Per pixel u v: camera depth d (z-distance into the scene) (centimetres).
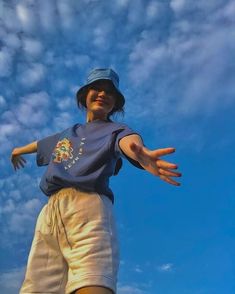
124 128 123
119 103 142
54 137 142
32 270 119
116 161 128
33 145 149
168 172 95
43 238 121
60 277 118
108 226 117
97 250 112
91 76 140
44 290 117
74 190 121
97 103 137
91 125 134
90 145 127
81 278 108
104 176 122
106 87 138
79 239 114
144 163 100
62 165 127
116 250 116
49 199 126
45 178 128
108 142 122
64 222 118
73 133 135
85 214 117
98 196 120
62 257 119
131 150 103
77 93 143
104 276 108
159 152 96
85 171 122
